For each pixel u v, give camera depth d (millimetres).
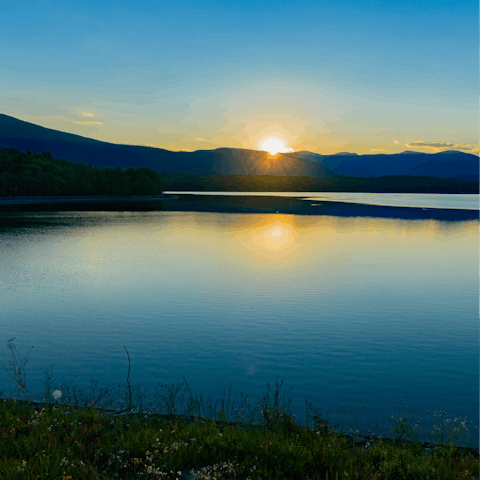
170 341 16734
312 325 18828
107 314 20406
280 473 6672
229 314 20469
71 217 90188
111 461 6988
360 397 11945
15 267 33094
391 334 17578
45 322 19188
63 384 12633
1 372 13602
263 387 12617
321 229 64125
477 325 18875
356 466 6871
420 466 6730
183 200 179000
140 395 11711
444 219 84812
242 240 50375
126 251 41469
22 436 7492
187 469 6906
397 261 36094
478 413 10836
